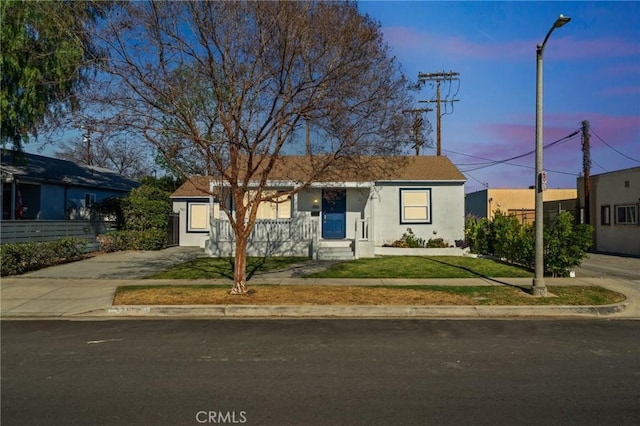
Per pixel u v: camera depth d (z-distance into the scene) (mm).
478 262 17281
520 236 16125
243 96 10188
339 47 10117
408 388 5602
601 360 6789
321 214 21359
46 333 8516
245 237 11422
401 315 10094
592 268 16891
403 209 21922
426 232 21922
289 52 10125
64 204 24812
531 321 9492
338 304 10406
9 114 15156
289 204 21125
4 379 5984
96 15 11828
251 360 6766
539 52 11430
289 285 12703
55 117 14773
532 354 7074
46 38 14117
